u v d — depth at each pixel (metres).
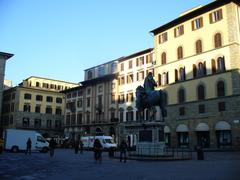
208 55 51.47
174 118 55.69
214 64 50.41
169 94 57.53
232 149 44.97
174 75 57.22
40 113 96.12
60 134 98.62
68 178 15.40
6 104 100.50
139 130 29.88
